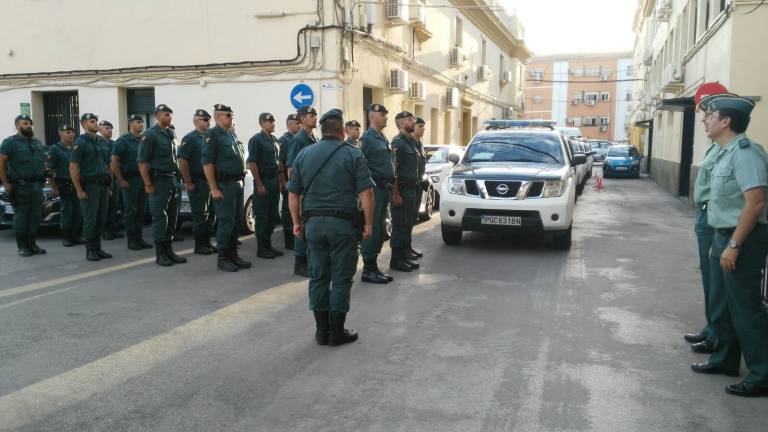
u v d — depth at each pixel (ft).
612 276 24.12
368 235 16.05
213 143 24.03
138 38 46.42
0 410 12.16
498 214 27.99
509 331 17.07
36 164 27.63
